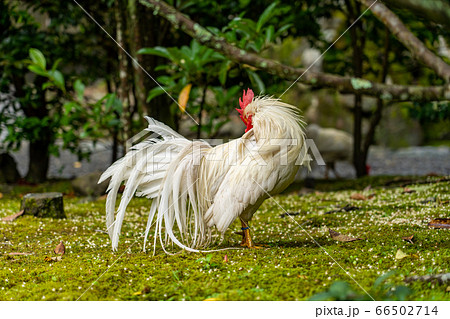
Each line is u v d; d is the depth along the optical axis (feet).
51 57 25.11
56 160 41.06
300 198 21.06
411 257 10.97
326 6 25.02
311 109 46.55
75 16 25.75
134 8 19.56
